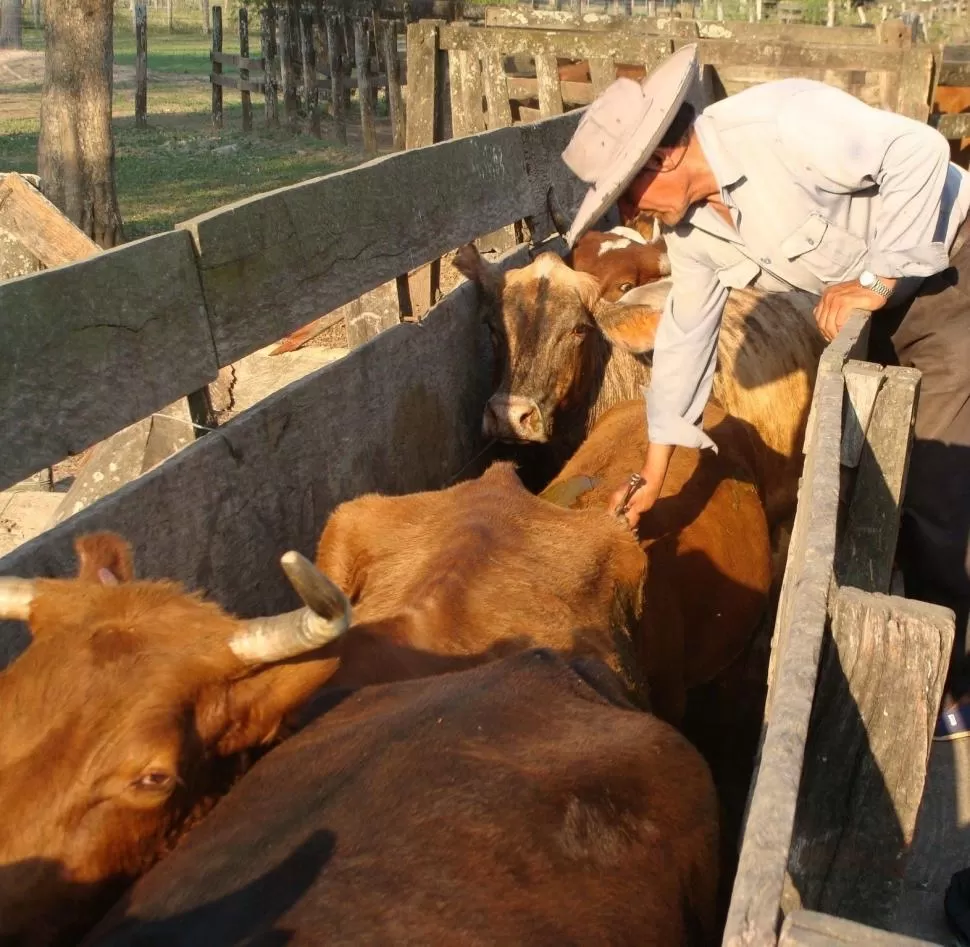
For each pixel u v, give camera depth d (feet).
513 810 6.53
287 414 13.41
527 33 33.12
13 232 18.31
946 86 38.06
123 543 8.32
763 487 16.62
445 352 17.81
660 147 12.41
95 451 15.72
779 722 5.77
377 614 10.07
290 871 6.03
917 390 10.68
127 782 6.79
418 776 6.72
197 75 113.50
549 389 17.58
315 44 81.00
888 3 91.61
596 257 18.16
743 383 17.43
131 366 11.44
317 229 14.64
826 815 8.13
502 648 9.71
